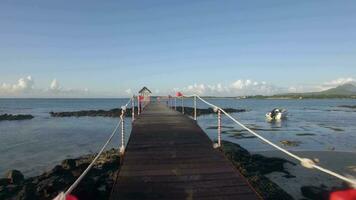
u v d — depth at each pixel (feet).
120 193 27.96
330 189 50.93
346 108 367.86
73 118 220.23
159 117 78.74
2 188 53.98
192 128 59.82
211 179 31.09
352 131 136.46
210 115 227.81
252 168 58.85
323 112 284.00
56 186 48.24
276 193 43.93
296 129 143.64
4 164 79.87
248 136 117.19
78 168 60.23
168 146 44.57
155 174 32.68
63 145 107.14
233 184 29.76
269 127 151.74
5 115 226.79
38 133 138.62
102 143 110.11
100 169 58.65
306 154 80.53
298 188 52.75
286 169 63.21
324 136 119.96
